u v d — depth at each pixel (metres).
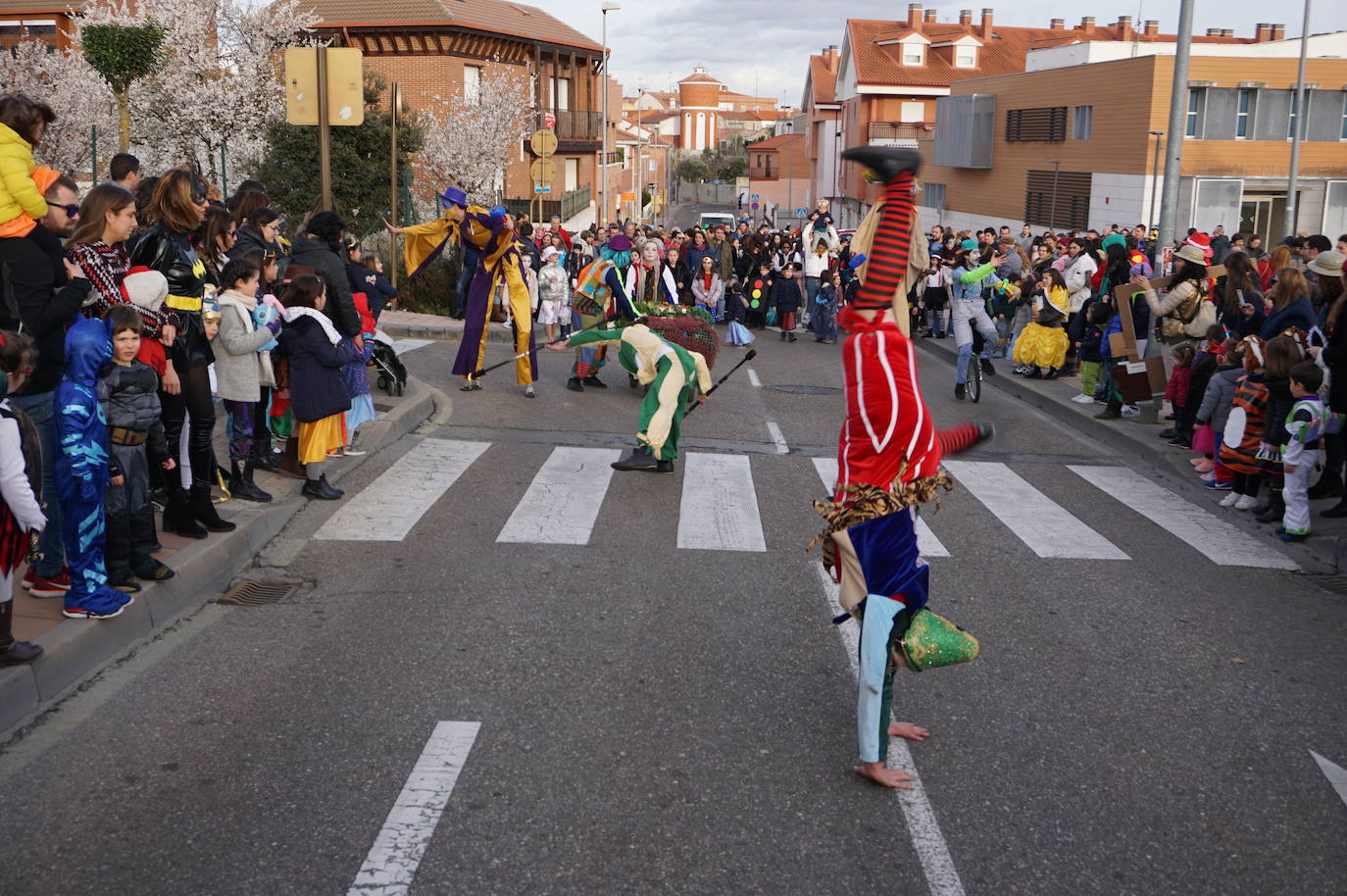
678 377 9.86
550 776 4.70
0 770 4.64
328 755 4.83
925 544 8.29
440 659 5.89
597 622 6.48
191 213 6.86
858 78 63.62
